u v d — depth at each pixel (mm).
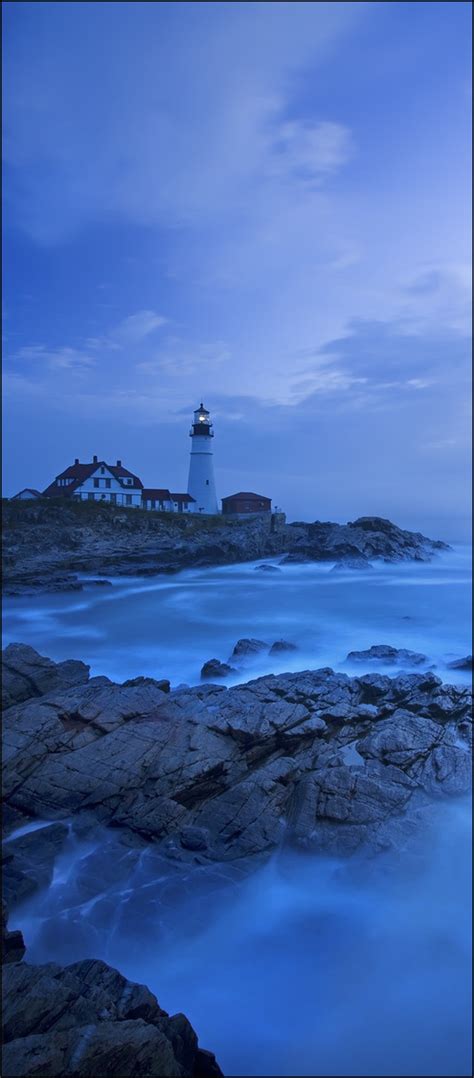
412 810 13898
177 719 16516
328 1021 9914
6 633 34219
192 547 61812
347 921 11609
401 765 15297
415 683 19375
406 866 12555
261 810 13875
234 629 34938
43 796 14102
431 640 32125
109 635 33625
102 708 16828
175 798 14094
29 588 46500
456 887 12234
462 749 15945
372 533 67375
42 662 20594
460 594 47062
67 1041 7180
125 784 14312
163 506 83750
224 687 19719
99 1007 8094
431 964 10789
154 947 10945
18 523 61125
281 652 26391
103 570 54281
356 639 32250
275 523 73062
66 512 65250
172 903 11711
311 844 13031
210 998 10227
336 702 18109
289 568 61125
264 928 11508
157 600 44844
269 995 10266
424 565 64250
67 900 11688
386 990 10406
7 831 13445
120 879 12180
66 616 39031
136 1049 7398
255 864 12633
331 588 50125
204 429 88000
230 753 15422
